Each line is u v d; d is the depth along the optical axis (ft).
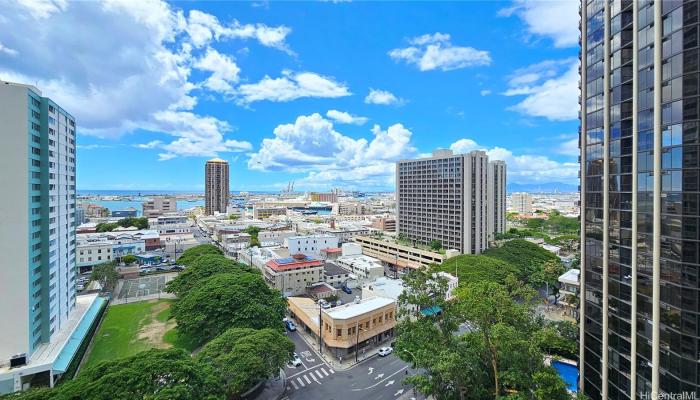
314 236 450.30
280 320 201.05
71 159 212.23
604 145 115.34
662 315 93.71
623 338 106.93
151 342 206.39
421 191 456.45
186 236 550.36
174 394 102.94
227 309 188.96
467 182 392.27
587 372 124.16
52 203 181.16
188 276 264.93
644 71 99.40
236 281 215.92
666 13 92.79
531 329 129.29
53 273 182.70
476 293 128.26
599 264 118.62
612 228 112.47
